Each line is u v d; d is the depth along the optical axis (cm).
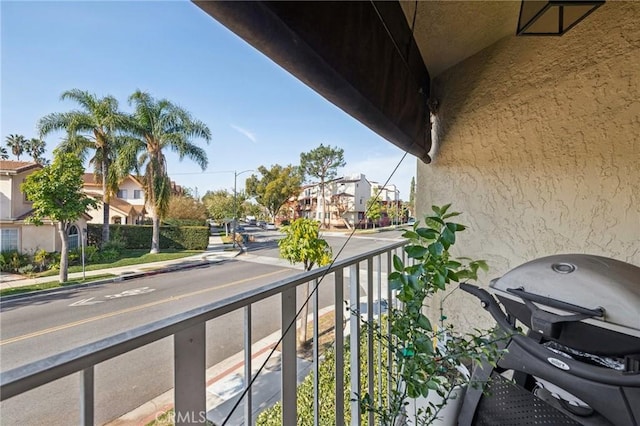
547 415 91
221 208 1608
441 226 125
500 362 99
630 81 124
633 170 124
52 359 40
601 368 76
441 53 160
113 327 304
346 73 75
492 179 162
